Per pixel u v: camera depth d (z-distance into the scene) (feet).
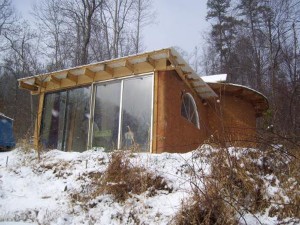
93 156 24.04
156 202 17.95
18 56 87.45
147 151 28.71
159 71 30.01
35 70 77.56
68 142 33.71
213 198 15.92
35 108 69.15
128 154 21.70
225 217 15.48
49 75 34.68
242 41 85.61
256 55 73.97
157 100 29.30
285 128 35.14
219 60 101.60
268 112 39.63
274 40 62.44
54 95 36.22
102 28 82.79
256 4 84.07
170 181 19.13
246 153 18.97
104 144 31.14
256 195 17.28
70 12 82.64
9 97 82.58
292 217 16.17
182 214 15.89
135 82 31.01
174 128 30.22
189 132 33.78
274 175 18.40
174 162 20.88
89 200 19.47
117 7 86.69
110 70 31.94
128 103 30.86
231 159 18.17
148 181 19.39
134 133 29.78
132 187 19.49
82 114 33.37
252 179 17.81
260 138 19.02
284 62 58.08
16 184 22.95
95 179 21.09
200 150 20.29
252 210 16.79
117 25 85.56
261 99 47.06
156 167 20.42
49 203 19.88
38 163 25.46
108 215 17.92
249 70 76.89
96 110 32.63
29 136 35.14
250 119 46.73
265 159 19.10
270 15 66.49
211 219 15.67
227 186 17.19
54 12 86.58
